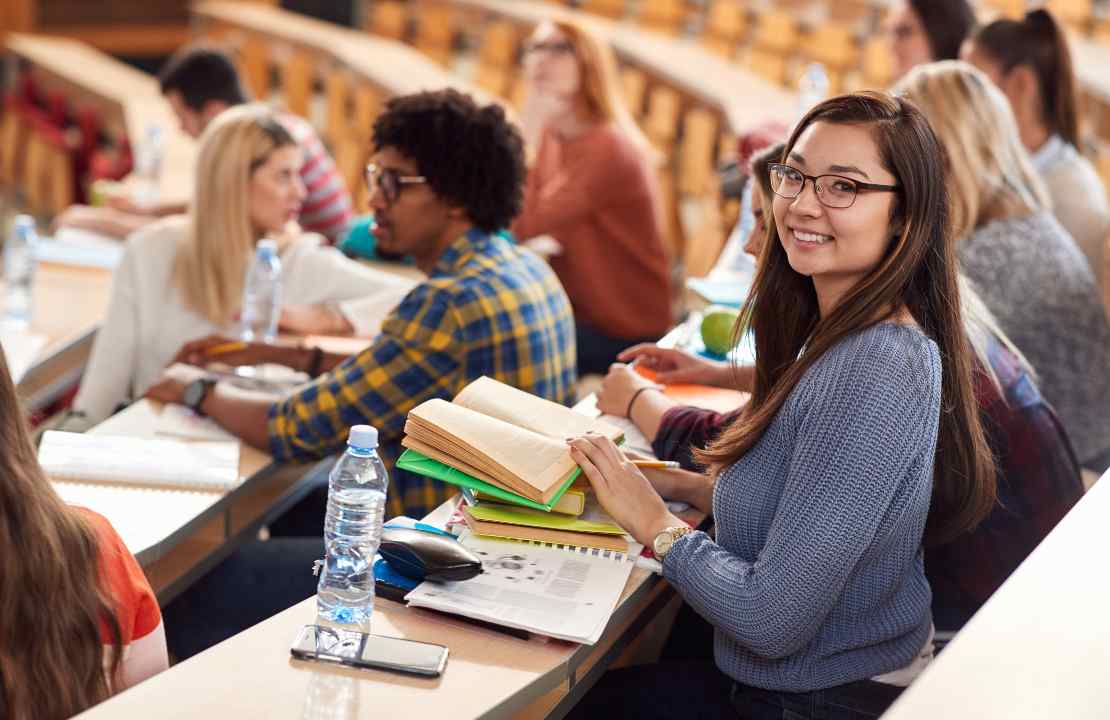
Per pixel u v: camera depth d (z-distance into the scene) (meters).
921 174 1.60
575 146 3.79
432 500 2.36
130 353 3.00
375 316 3.05
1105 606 1.25
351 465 1.64
